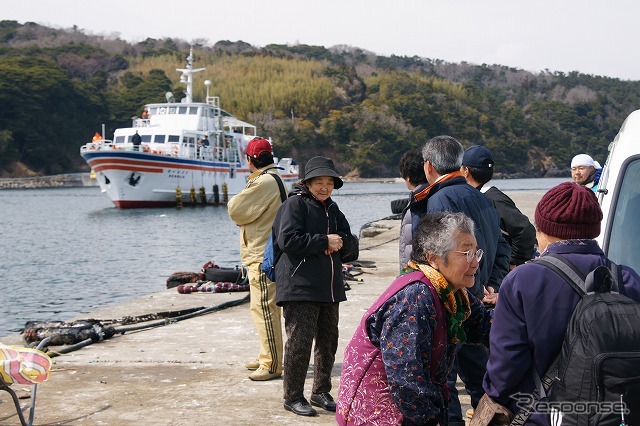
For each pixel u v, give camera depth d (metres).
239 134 69.56
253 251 6.36
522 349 2.94
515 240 5.34
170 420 5.39
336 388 6.19
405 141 190.88
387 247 17.22
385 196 91.94
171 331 8.56
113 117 174.50
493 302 4.55
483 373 4.59
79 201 86.12
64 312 16.86
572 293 2.89
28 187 143.12
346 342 7.76
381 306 3.19
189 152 61.97
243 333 8.33
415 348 3.08
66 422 5.36
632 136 4.54
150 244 35.16
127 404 5.78
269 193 6.28
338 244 5.32
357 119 193.25
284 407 5.60
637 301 2.92
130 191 60.06
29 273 24.66
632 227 4.17
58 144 161.62
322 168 5.37
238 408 5.65
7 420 5.39
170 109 64.31
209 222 49.09
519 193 38.75
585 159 7.96
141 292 20.00
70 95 168.25
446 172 4.72
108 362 7.11
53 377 6.59
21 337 8.43
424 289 3.15
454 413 4.64
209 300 10.41
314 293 5.37
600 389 2.61
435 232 3.19
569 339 2.75
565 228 3.00
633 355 2.58
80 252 31.75
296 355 5.46
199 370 6.79
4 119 155.12
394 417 3.19
